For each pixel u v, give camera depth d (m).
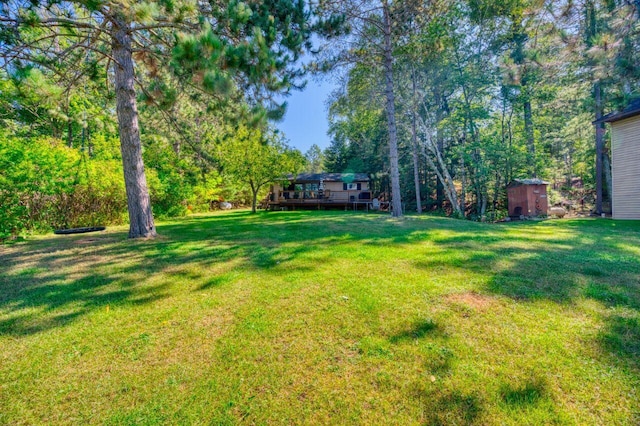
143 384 1.71
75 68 5.90
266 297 2.93
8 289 3.22
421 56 11.28
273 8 5.21
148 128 10.59
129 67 6.07
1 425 1.44
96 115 9.68
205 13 4.96
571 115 15.50
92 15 5.52
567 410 1.45
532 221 10.32
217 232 7.42
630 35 5.64
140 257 4.62
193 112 8.76
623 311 2.41
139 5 3.66
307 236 6.51
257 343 2.11
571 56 6.40
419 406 1.51
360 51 10.36
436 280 3.27
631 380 1.62
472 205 18.38
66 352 2.04
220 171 17.28
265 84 4.95
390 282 3.24
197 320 2.48
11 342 2.16
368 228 7.66
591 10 6.37
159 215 12.30
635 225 7.95
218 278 3.54
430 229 7.32
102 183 9.19
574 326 2.21
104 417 1.48
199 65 3.96
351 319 2.42
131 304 2.82
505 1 11.55
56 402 1.58
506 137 15.05
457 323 2.30
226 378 1.75
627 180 9.83
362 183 22.48
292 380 1.72
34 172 7.22
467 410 1.47
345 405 1.53
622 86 6.59
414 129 15.67
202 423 1.44
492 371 1.74
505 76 7.45
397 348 2.00
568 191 18.08
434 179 21.83
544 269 3.55
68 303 2.85
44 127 11.68
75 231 7.61
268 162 14.71
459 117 14.03
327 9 8.66
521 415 1.43
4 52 4.10
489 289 2.96
